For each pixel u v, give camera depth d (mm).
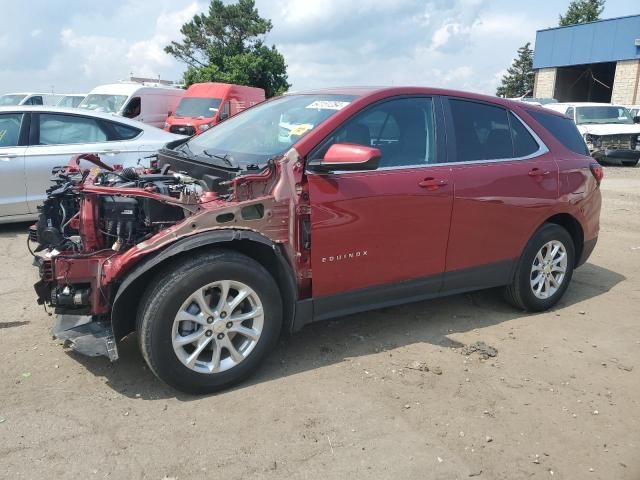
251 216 3471
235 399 3430
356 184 3791
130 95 17797
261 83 40812
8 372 3633
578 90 38812
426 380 3748
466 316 4926
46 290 3559
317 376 3738
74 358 3846
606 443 3172
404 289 4188
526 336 4559
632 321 4977
